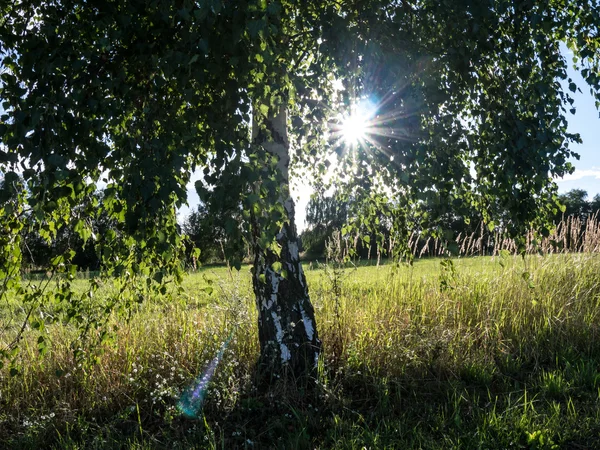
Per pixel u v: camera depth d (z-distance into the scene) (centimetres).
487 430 341
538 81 368
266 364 413
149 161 254
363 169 388
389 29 344
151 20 290
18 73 317
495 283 637
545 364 471
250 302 543
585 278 658
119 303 436
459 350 471
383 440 332
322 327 491
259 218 277
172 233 310
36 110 245
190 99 266
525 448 323
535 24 340
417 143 336
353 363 430
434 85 342
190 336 484
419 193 344
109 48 256
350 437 335
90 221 370
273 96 296
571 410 376
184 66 264
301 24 331
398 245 552
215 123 276
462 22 337
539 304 571
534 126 345
